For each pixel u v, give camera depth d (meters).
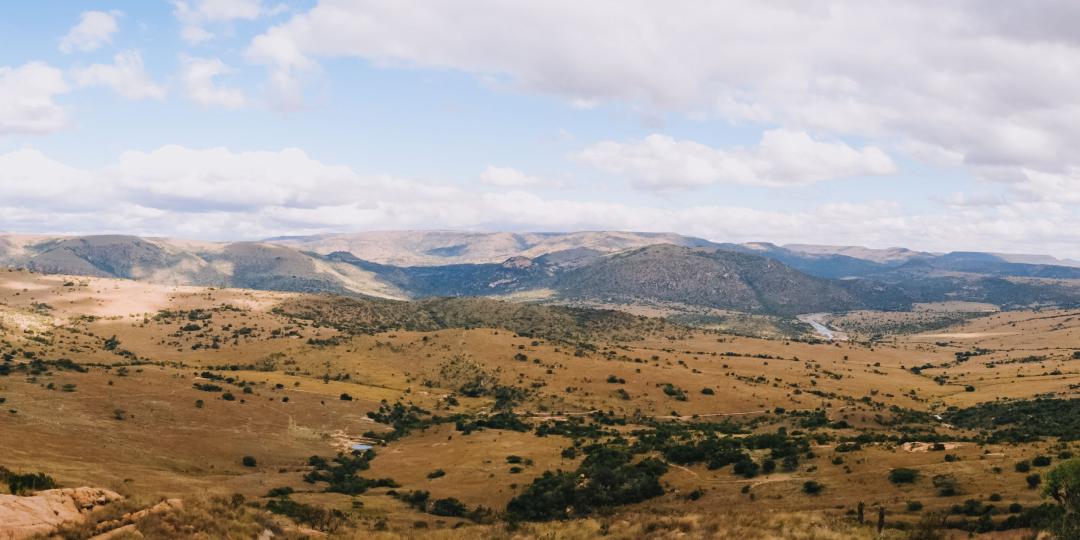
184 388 177.50
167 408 157.12
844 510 78.38
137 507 36.41
